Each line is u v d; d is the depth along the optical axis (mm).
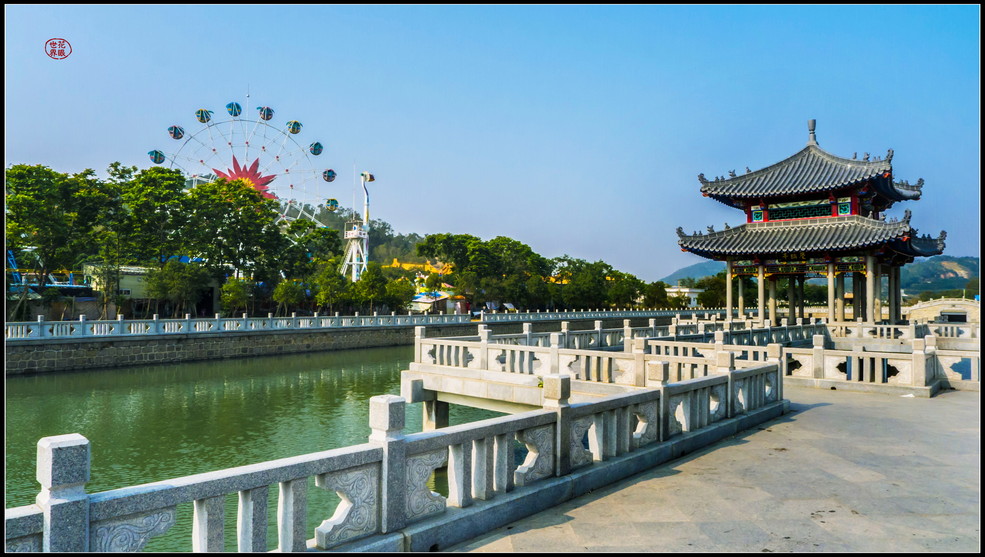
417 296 93062
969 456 9953
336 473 5699
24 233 47250
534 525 6941
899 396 16484
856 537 6535
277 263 68875
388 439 6023
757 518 7125
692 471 9062
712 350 21391
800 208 35125
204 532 4891
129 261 57594
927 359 17234
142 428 22391
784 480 8617
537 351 16391
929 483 8469
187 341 39719
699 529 6789
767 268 35344
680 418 10430
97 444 20125
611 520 7078
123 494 4461
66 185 50438
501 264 96438
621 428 8992
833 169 34594
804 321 39281
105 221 53969
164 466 17781
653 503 7660
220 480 4938
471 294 88938
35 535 4168
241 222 64062
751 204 36906
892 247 32625
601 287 104438
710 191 36562
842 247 31406
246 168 84375
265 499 5234
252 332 43406
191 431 22000
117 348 36250
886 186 34750
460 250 93688
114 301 55469
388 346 53656
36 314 50125
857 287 39969
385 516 5980
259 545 5176
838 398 16125
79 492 4320
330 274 69812
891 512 7316
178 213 58531
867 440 11109
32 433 21359
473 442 6953
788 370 20859
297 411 25562
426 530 6148
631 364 14570
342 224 177000
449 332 59562
